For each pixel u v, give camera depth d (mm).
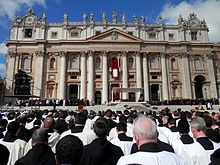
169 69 67625
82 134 6516
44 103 51688
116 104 47656
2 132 8133
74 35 68125
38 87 63438
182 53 68062
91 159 4520
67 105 51688
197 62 68938
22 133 7551
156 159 3424
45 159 4051
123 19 69625
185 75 66625
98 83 64938
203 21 72125
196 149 5367
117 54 66938
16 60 65625
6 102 61156
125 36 66875
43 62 65312
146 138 3594
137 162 3410
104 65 65062
